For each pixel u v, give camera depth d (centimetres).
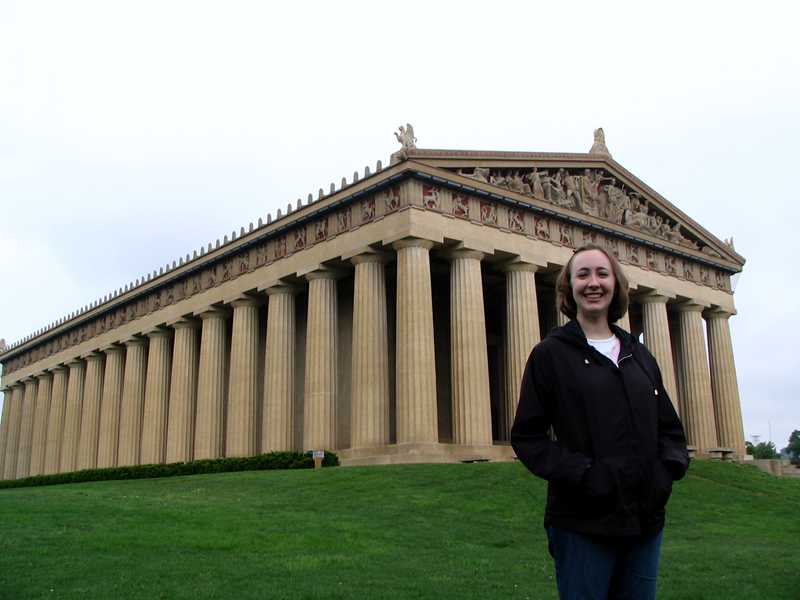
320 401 5778
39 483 7462
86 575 1919
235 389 6556
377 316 5538
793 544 2870
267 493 3775
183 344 7412
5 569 1947
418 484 3828
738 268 7988
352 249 5706
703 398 7225
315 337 5909
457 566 2219
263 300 6812
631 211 7025
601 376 802
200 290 7219
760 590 2003
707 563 2395
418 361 5175
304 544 2442
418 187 5453
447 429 6656
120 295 8312
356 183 5700
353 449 5391
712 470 4700
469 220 5688
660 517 792
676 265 7338
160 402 7650
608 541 771
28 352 10562
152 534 2456
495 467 4212
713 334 7812
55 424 9562
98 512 2858
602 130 7081
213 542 2377
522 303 5891
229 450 6456
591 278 841
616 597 801
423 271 5338
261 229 6500
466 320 5519
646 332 7031
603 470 767
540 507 3359
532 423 816
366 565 2152
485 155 5862
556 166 6444
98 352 8844
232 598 1727
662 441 815
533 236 6084
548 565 2288
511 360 5850
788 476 5850
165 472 6141
